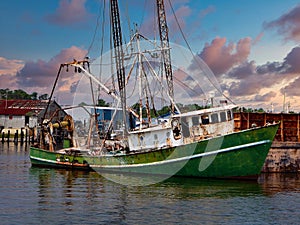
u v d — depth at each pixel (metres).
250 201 19.67
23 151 55.97
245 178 26.39
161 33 37.28
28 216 16.50
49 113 84.88
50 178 27.77
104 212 17.23
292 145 32.75
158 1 37.16
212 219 16.27
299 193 21.97
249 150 25.75
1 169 33.25
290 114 36.25
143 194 21.45
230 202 19.42
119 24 30.55
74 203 19.02
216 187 23.81
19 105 90.88
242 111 36.56
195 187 23.73
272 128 25.42
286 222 15.99
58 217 16.39
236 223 15.77
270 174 31.59
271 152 32.62
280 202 19.50
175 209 17.84
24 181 26.27
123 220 15.98
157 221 15.90
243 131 25.70
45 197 20.50
